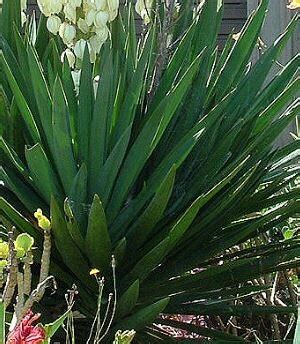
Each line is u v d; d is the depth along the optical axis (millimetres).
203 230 2512
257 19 2859
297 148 2814
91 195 2381
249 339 3113
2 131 2562
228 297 2844
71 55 2857
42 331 1295
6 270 1754
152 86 2707
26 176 2424
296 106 2684
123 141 2316
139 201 2404
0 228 2486
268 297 3002
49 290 2461
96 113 2373
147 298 2465
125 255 2416
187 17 3105
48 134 2406
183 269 2486
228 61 2879
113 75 2465
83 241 2232
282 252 2520
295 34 5645
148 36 2479
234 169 2303
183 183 2557
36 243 2322
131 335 1455
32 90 2592
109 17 2832
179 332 3121
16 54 2887
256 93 2818
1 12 2891
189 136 2453
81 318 2461
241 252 2629
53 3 2799
